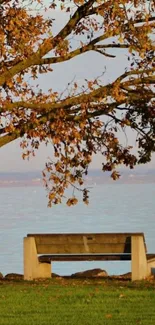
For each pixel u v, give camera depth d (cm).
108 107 1717
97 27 1766
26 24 1759
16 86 1797
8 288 1791
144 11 1667
